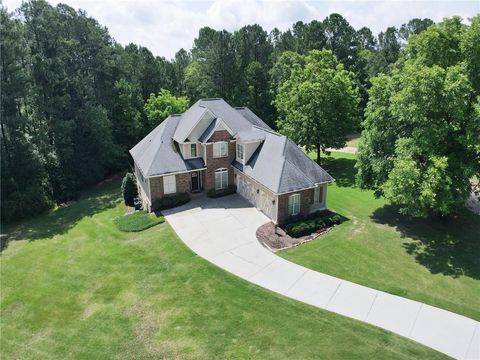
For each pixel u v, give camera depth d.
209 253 25.44
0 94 37.31
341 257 24.67
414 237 27.27
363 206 33.66
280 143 31.73
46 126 42.56
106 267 24.89
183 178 34.47
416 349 16.73
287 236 27.72
